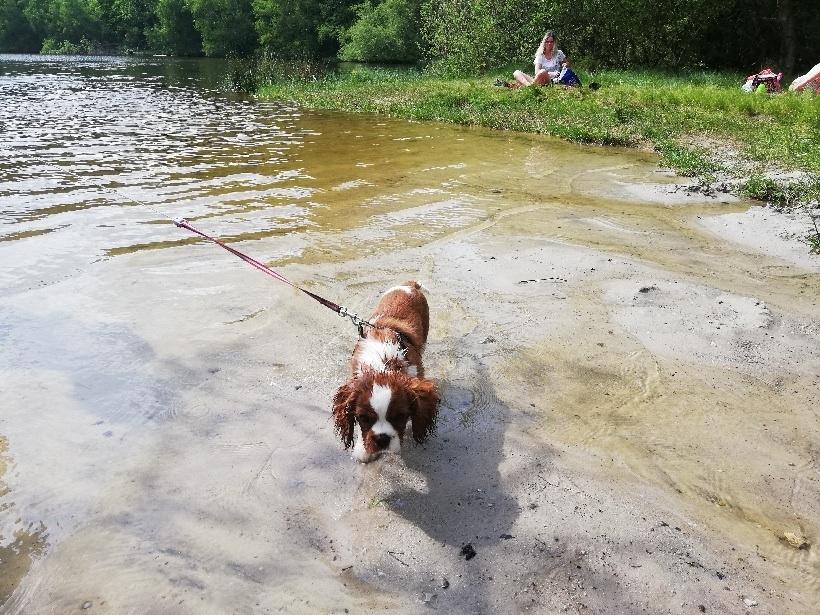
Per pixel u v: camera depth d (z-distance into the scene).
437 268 2.16
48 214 2.64
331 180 3.34
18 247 2.24
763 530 1.09
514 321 1.80
